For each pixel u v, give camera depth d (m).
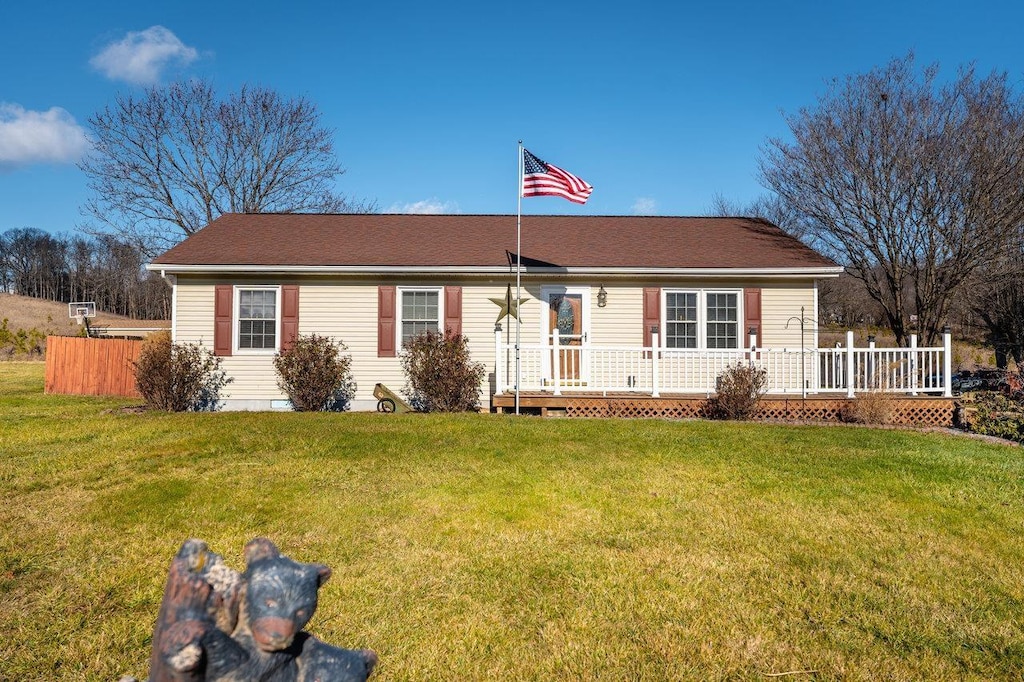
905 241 18.86
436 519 6.04
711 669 3.73
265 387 14.21
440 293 14.38
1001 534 5.80
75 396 16.19
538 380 14.11
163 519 5.98
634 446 8.67
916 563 5.19
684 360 13.50
